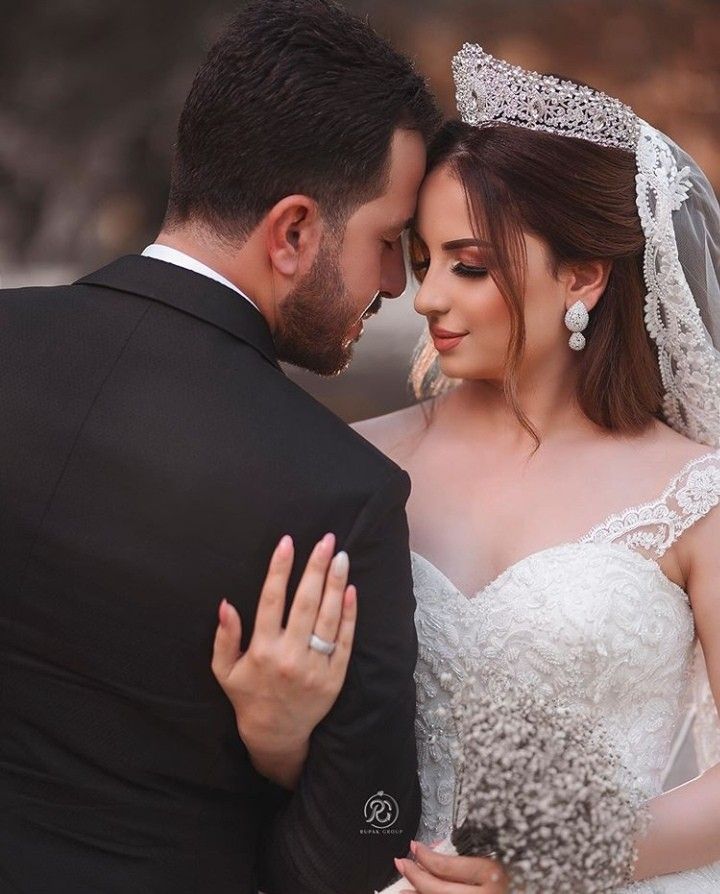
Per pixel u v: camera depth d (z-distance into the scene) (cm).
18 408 183
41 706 186
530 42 1140
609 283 240
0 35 1232
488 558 234
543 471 240
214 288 189
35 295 194
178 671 179
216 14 1227
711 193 246
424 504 247
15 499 181
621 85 1135
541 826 172
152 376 182
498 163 222
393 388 905
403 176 200
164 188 1263
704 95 1130
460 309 228
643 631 222
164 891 187
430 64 1140
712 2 1112
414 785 191
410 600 187
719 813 210
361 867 189
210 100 192
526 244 226
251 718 179
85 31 1234
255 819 200
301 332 202
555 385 244
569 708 193
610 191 228
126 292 190
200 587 177
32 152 1245
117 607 179
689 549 229
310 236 194
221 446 178
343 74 192
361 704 181
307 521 176
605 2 1117
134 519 178
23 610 183
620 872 180
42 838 187
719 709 226
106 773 186
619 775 203
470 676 206
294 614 172
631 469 236
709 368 239
